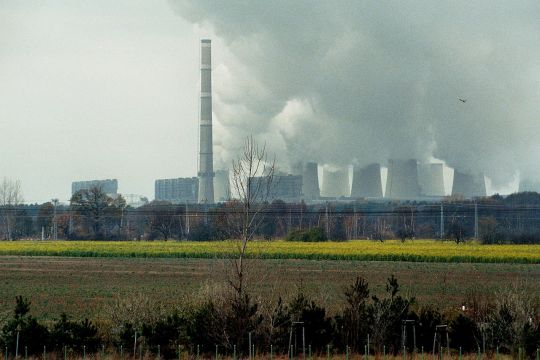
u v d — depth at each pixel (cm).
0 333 7844
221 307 7462
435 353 7619
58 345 7462
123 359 7119
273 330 7444
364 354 7494
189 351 7569
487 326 7775
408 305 7950
